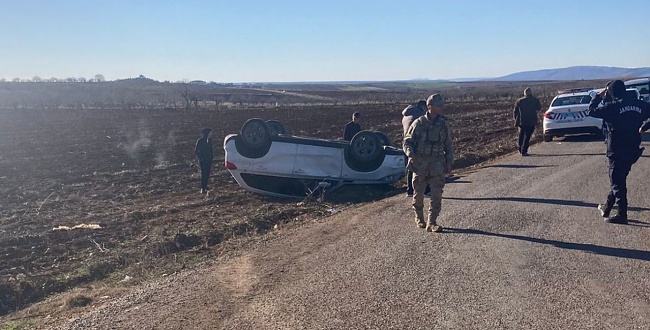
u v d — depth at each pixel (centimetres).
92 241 1112
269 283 694
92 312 657
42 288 862
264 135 1461
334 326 551
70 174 2052
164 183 1798
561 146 1992
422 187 899
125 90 12388
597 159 1570
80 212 1407
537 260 720
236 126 3938
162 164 2219
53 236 1160
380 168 1441
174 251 1009
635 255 726
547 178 1309
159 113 5616
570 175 1331
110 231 1196
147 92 11900
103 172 2075
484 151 1995
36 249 1079
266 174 1461
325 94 13412
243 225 1135
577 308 569
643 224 875
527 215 955
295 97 11494
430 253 764
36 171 2134
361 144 1445
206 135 1603
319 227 999
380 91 15925
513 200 1083
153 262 930
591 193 1115
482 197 1130
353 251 802
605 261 707
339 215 1109
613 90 872
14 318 724
